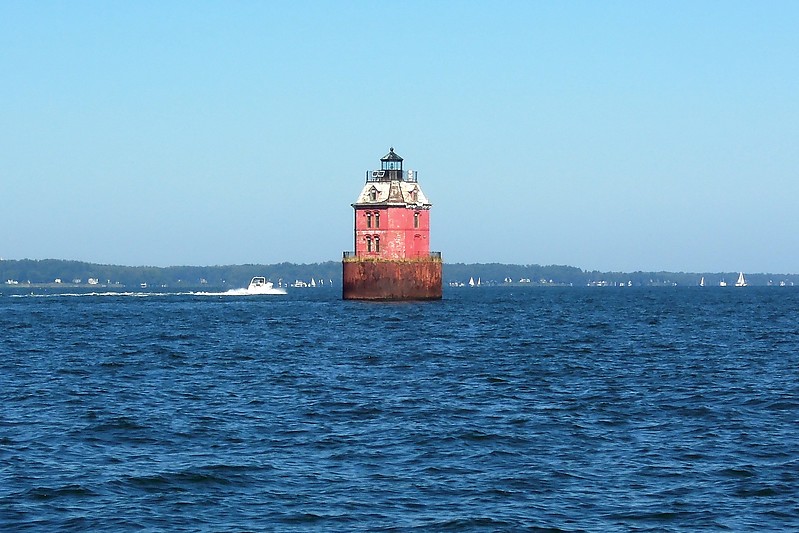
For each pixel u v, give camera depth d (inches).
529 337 7618.1
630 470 2760.8
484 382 4630.9
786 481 2623.0
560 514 2345.0
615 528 2245.3
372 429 3353.8
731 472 2726.4
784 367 5334.6
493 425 3430.1
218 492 2524.6
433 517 2317.9
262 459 2878.9
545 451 3009.4
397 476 2691.9
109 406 3848.4
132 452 2979.8
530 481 2640.3
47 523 2265.0
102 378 4800.7
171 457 2910.9
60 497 2463.1
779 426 3412.9
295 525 2260.1
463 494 2512.3
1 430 3314.5
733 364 5497.1
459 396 4146.2
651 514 2345.0
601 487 2581.2
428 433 3270.2
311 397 4106.8
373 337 7519.7
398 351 6259.8
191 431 3309.5
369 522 2281.0
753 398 4067.4
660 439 3191.4
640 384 4579.2
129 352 6230.3
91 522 2272.4
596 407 3841.0
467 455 2947.8
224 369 5211.6
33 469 2746.1
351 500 2453.2
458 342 7042.3
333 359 5738.2
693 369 5231.3
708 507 2396.7
